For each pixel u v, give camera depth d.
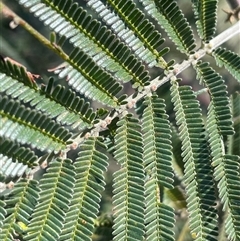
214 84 0.32
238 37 0.42
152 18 0.32
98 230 0.35
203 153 0.31
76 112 0.30
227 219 0.31
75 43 0.30
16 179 0.30
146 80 0.31
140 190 0.31
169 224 0.31
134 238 0.30
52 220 0.30
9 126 0.29
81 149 0.30
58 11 0.30
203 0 0.32
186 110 0.32
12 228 0.30
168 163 0.31
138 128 0.31
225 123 0.32
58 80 0.32
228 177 0.31
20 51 0.48
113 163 0.35
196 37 0.34
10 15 0.30
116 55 0.31
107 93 0.31
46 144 0.30
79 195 0.30
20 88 0.29
